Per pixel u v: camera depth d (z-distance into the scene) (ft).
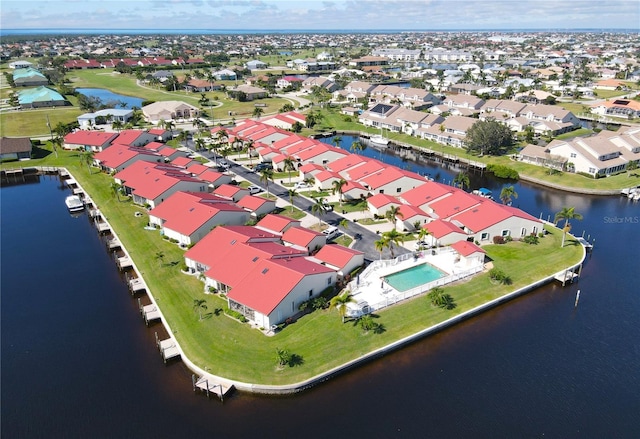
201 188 361.51
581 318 221.05
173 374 184.65
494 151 492.13
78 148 498.69
